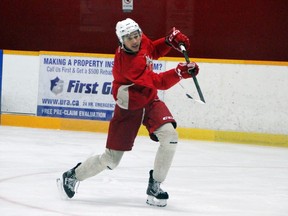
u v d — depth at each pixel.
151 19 24.78
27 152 16.95
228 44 23.95
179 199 11.33
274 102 20.97
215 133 21.50
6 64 24.08
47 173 13.77
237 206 10.90
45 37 26.00
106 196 11.36
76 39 25.69
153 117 10.12
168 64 22.30
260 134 21.08
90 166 10.53
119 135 10.20
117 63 9.94
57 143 19.14
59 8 25.77
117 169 14.65
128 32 9.53
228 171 15.02
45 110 23.75
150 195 10.51
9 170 14.00
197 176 14.11
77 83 23.36
